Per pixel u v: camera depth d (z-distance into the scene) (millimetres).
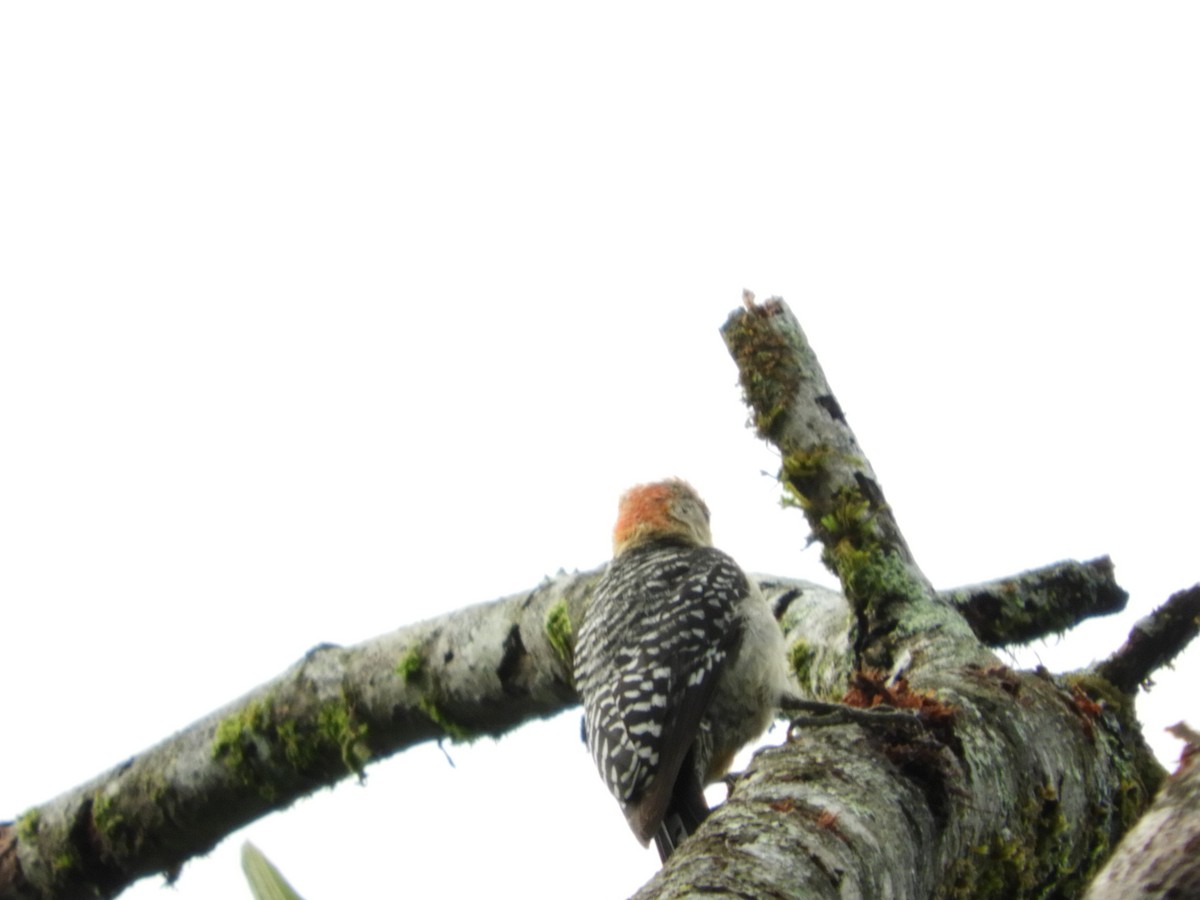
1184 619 5621
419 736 7836
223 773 7957
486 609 7688
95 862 8250
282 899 3922
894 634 5961
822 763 4316
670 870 3533
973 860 4594
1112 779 5293
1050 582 7133
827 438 6410
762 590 7508
